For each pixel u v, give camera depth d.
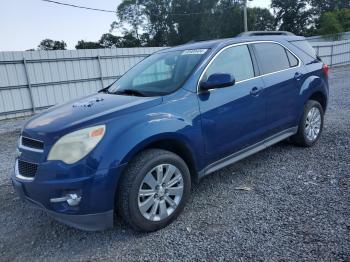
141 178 3.23
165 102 3.58
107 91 4.58
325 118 7.68
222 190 4.24
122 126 3.22
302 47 5.61
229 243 3.09
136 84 4.36
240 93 4.22
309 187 4.11
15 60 14.55
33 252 3.26
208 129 3.83
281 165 4.91
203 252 2.99
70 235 3.51
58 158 3.05
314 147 5.60
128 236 3.39
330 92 12.05
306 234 3.11
